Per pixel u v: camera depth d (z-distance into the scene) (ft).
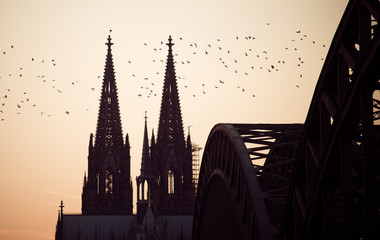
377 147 397.60
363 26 341.41
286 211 463.42
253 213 525.75
